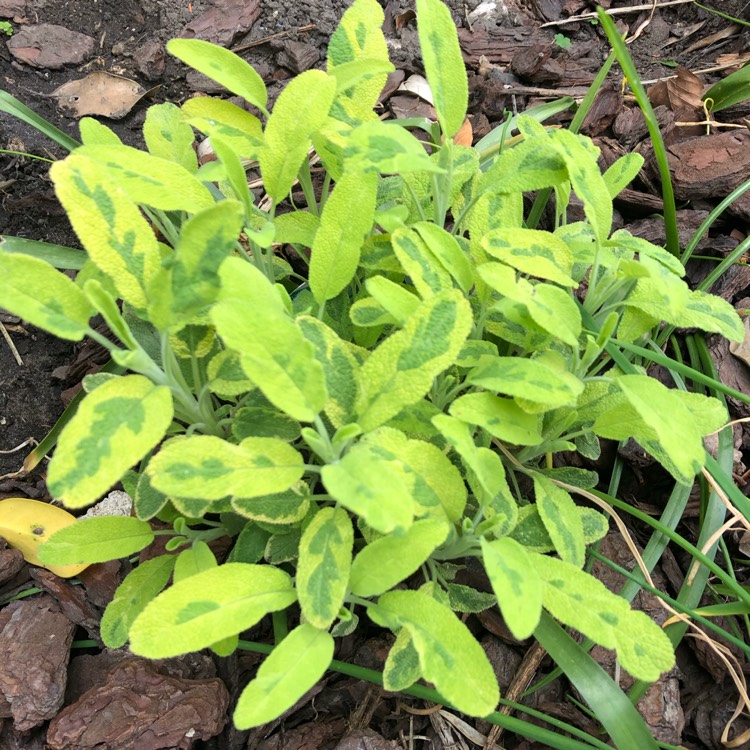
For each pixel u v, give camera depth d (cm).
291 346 25
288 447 27
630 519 40
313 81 31
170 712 32
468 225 36
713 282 42
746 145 45
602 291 35
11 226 46
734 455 40
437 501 29
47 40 53
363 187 30
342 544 27
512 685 35
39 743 34
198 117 34
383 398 27
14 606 36
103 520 31
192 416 32
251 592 27
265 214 36
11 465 42
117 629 31
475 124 51
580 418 34
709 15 55
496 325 33
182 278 26
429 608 27
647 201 45
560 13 56
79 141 50
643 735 31
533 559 29
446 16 33
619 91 50
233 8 54
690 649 37
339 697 36
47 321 26
